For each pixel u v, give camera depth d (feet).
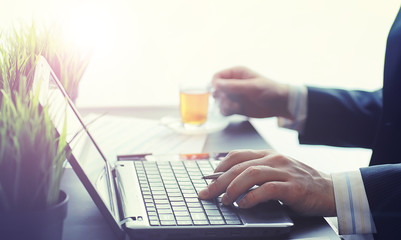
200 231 2.64
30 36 3.66
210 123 4.92
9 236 2.16
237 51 9.56
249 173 2.94
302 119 5.13
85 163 2.71
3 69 3.13
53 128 2.27
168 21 9.14
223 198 2.93
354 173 3.21
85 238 2.60
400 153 4.33
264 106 5.13
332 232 2.82
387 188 3.09
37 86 2.53
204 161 3.81
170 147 4.28
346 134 5.11
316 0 9.65
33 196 2.18
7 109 2.37
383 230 3.04
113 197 2.96
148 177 3.39
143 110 5.40
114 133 4.62
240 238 2.71
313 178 3.11
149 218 2.71
